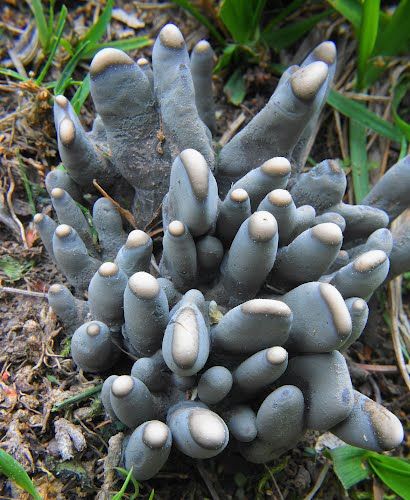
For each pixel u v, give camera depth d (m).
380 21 0.28
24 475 0.17
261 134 0.19
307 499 0.21
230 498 0.20
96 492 0.19
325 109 0.29
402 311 0.25
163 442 0.15
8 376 0.20
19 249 0.23
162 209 0.19
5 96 0.26
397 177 0.21
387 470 0.21
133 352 0.19
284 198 0.17
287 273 0.18
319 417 0.16
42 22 0.26
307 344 0.16
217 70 0.28
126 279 0.17
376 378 0.24
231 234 0.18
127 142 0.20
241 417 0.17
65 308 0.19
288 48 0.29
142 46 0.28
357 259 0.17
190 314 0.15
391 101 0.29
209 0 0.28
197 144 0.19
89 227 0.22
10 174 0.24
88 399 0.20
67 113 0.19
